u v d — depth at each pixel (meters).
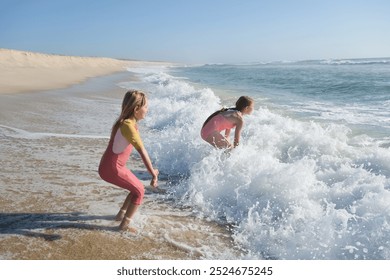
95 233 3.50
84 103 12.81
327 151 5.77
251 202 4.11
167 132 7.69
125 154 3.41
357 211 3.59
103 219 3.80
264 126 7.27
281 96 15.60
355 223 3.41
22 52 44.19
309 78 27.19
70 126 8.62
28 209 3.96
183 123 8.45
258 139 6.34
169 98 14.50
